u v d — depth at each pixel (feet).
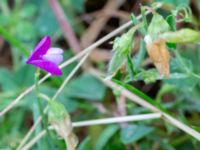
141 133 1.29
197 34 1.04
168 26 1.05
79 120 1.42
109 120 1.24
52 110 1.09
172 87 1.35
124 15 1.56
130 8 1.54
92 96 1.43
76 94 1.42
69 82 1.45
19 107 1.45
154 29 1.05
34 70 1.47
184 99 1.36
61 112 1.09
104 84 1.44
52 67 1.08
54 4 1.54
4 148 1.35
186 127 1.18
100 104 1.43
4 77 1.47
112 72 1.10
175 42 1.05
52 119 1.09
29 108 1.44
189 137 1.34
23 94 1.20
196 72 1.38
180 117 1.28
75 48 1.53
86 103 1.44
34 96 1.41
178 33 1.04
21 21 1.56
